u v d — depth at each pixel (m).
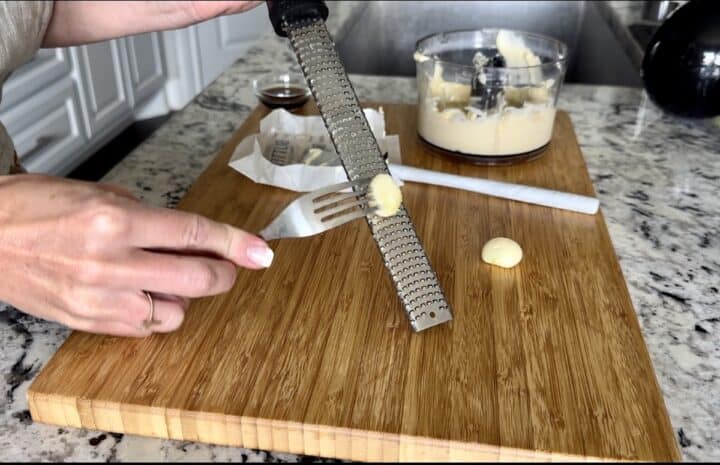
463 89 0.90
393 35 1.77
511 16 1.74
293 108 1.08
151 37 2.43
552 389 0.54
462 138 0.91
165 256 0.51
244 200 0.83
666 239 0.77
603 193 0.87
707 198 0.86
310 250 0.73
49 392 0.52
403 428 0.50
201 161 0.94
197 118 1.09
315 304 0.64
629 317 0.62
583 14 1.73
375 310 0.63
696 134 1.06
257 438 0.51
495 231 0.77
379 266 0.70
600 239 0.75
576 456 0.48
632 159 0.97
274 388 0.54
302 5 0.62
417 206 0.82
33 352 0.59
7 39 0.58
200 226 0.51
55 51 1.86
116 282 0.50
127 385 0.53
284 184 0.85
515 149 0.91
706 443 0.50
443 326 0.61
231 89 1.21
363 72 1.67
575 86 1.26
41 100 1.81
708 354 0.59
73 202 0.49
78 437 0.52
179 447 0.52
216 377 0.55
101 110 2.16
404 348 0.58
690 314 0.64
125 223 0.49
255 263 0.53
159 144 0.99
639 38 1.32
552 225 0.78
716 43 0.93
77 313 0.52
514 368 0.56
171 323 0.55
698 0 0.97
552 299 0.65
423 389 0.54
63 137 1.97
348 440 0.50
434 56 1.02
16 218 0.49
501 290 0.66
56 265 0.49
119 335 0.57
